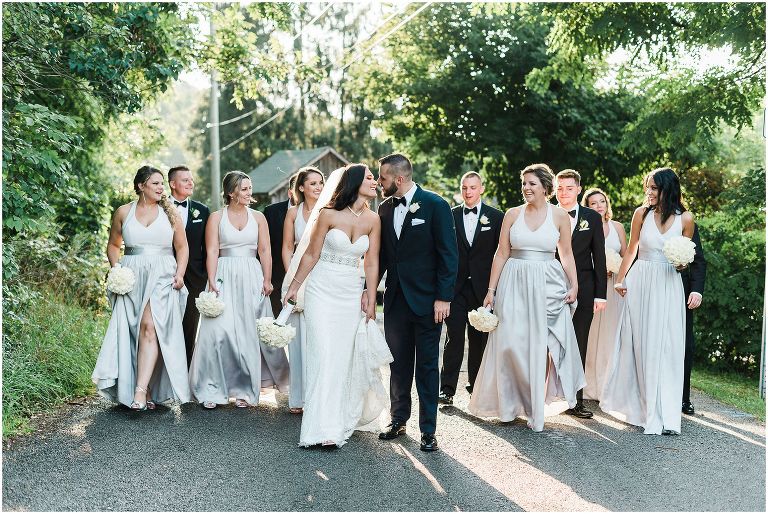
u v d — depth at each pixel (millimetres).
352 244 5219
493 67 22141
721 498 4238
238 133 42000
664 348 5820
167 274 6113
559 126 21688
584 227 6316
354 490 4281
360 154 42281
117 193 14016
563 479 4547
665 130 12648
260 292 6344
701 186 18719
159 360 6168
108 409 6078
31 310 7430
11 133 6520
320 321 5188
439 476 4559
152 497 4113
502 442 5375
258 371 6305
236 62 13453
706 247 9609
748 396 7574
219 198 23969
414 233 5266
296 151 36719
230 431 5496
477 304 6734
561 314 5914
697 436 5625
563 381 5887
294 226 6324
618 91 21438
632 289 6031
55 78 9562
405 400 5445
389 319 5387
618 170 21469
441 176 27344
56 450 4906
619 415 6215
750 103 11906
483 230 6707
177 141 46094
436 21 23203
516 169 23000
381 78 24531
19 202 6422
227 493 4199
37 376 6203
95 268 10609
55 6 7598
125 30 8219
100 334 7879
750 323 9242
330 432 5039
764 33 10891
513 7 15016
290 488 4297
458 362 6715
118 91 8305
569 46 14016
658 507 4090
